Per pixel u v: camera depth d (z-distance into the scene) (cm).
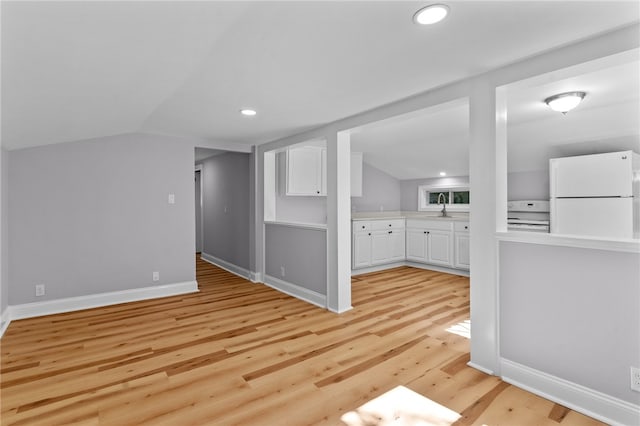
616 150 392
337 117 335
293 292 429
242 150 492
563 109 285
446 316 344
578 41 179
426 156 536
